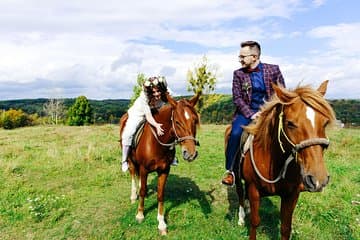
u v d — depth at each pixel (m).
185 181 8.13
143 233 5.44
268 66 4.60
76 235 5.50
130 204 6.65
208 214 6.07
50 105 58.91
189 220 5.88
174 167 9.50
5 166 9.14
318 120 2.97
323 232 5.25
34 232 5.67
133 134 5.89
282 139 3.40
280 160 3.72
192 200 6.72
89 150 11.10
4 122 52.47
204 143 13.48
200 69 27.88
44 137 16.72
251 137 4.28
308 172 2.90
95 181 8.28
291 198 3.97
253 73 4.61
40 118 61.03
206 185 7.82
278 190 3.97
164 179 5.65
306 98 3.10
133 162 6.37
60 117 59.38
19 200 6.90
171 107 5.26
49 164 9.76
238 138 4.62
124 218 5.94
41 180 8.36
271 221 5.67
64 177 8.61
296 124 3.04
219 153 11.28
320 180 2.83
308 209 6.08
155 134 5.38
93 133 18.02
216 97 35.19
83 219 6.03
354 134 15.81
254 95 4.63
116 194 7.30
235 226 5.54
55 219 6.06
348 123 22.05
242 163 4.47
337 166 9.10
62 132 19.16
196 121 5.01
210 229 5.48
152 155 5.46
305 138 2.97
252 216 4.23
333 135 15.37
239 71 4.73
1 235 5.57
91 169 9.37
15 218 6.10
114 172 9.00
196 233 5.34
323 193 6.81
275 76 4.58
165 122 5.29
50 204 6.64
